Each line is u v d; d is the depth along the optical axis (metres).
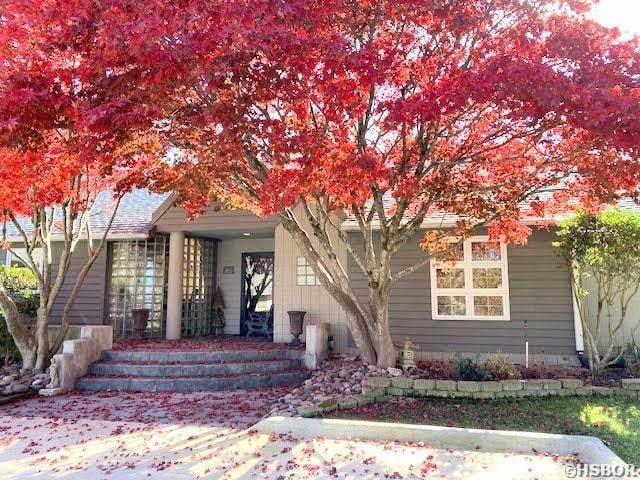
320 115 7.23
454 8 6.03
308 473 4.73
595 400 7.44
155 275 13.96
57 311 14.01
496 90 4.98
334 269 9.16
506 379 8.10
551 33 5.49
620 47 5.11
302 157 5.91
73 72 4.99
